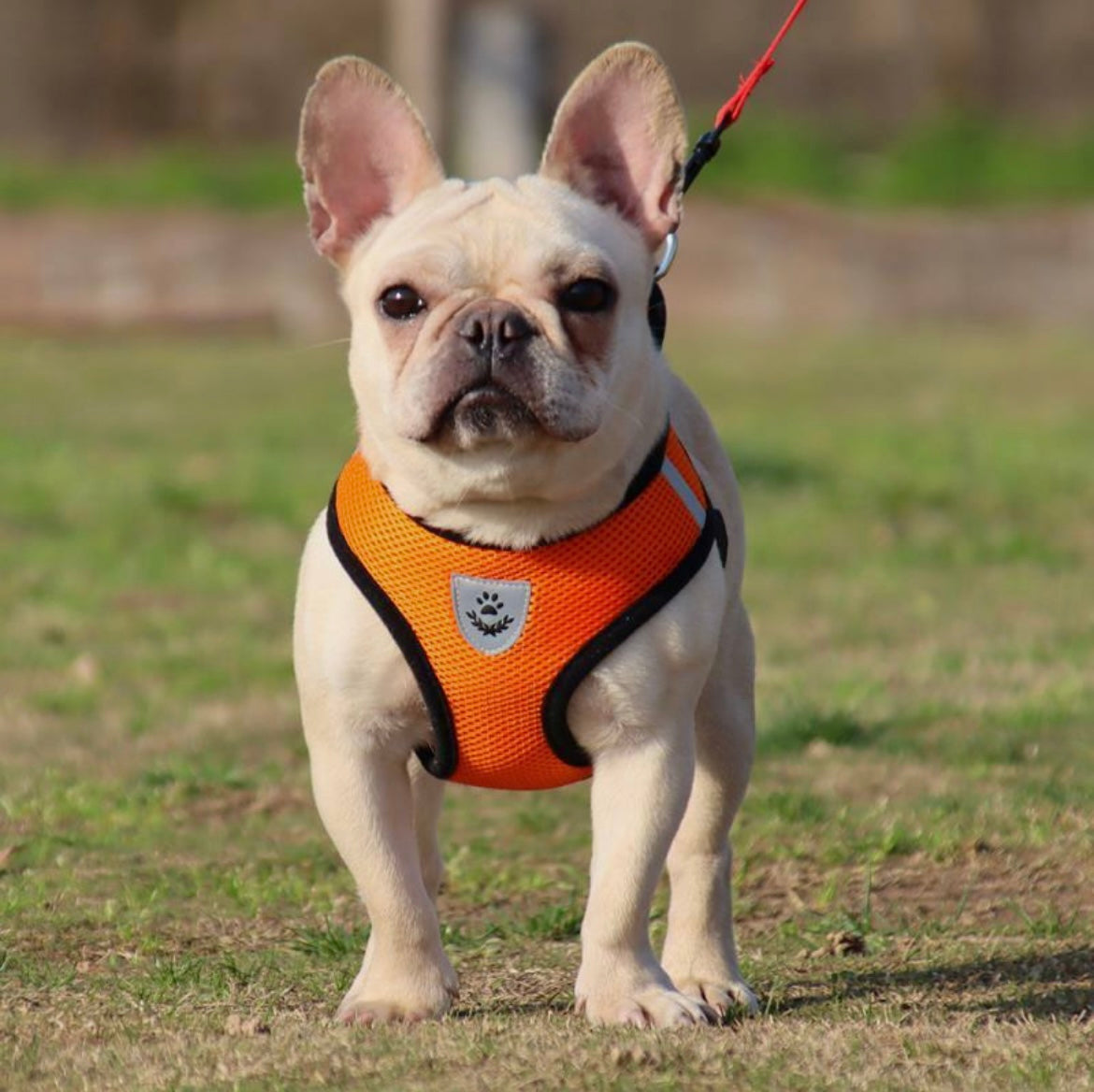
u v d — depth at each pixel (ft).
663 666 18.25
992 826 26.50
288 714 33.58
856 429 63.00
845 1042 17.25
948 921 23.06
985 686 34.81
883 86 103.65
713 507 19.67
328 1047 17.19
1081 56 103.76
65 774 29.76
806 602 41.86
